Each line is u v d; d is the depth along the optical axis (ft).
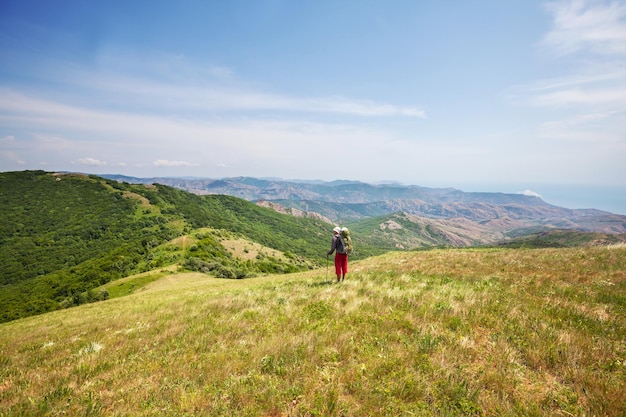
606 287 34.06
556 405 15.24
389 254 122.62
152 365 23.61
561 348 19.80
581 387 16.25
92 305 114.83
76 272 381.81
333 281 51.19
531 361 18.99
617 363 17.97
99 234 591.37
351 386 17.31
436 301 31.22
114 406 18.03
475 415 14.80
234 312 38.14
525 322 24.57
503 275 44.39
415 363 19.16
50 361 28.58
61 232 587.27
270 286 57.93
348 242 48.85
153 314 47.09
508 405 15.08
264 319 32.30
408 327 24.88
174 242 437.58
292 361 21.02
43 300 296.92
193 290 120.88
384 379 17.65
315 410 15.35
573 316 25.64
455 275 48.21
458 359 19.43
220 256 392.47
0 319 262.26
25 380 23.65
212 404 16.71
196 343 27.50
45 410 17.99
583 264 46.98
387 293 35.60
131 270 364.58
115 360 26.18
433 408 15.20
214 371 20.93
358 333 24.68
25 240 556.51
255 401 16.81
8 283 434.71
